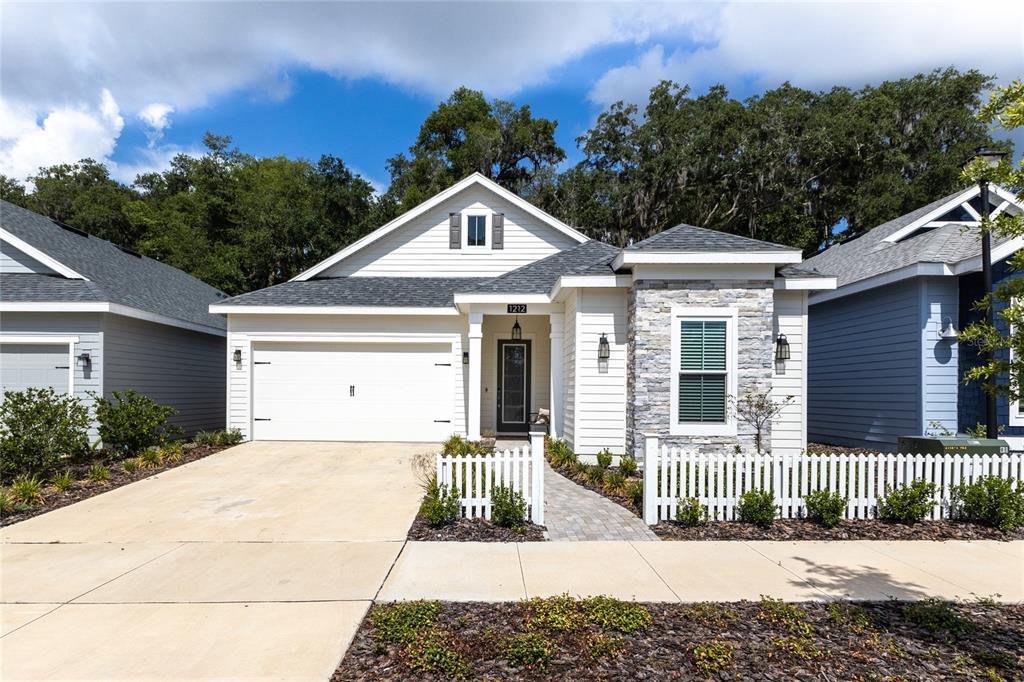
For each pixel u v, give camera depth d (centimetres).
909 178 3425
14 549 597
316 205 3341
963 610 444
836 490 703
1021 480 693
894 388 1168
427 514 677
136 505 786
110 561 559
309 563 553
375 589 485
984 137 3206
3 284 1248
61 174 4228
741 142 3231
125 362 1309
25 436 930
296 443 1350
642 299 994
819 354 1473
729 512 698
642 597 466
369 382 1391
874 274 1191
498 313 1273
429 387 1394
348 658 369
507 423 1473
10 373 1223
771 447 974
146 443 1176
